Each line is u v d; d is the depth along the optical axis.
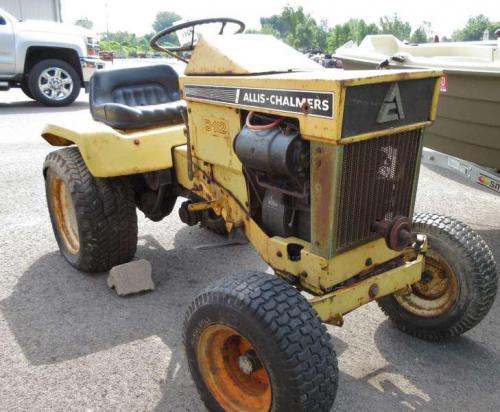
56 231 3.98
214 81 2.63
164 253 4.15
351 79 1.99
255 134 2.36
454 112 4.40
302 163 2.24
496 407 2.50
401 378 2.69
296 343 2.01
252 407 2.29
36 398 2.53
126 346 2.94
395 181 2.44
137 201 3.96
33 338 3.00
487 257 2.74
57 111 9.77
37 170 6.07
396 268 2.58
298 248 2.52
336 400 2.52
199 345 2.34
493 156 4.34
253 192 2.70
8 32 9.80
